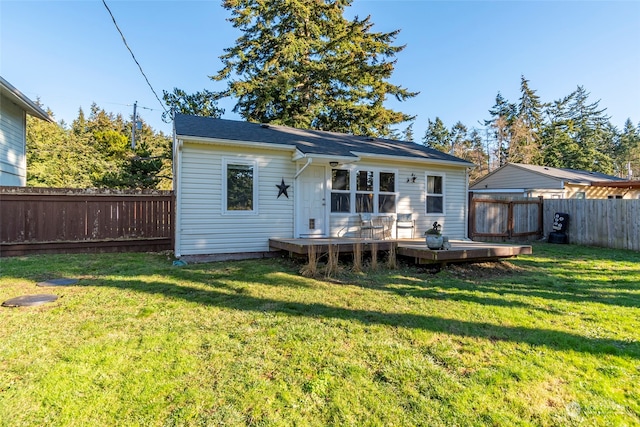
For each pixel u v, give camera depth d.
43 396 2.11
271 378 2.37
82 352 2.69
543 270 6.50
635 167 43.28
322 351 2.79
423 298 4.39
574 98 40.75
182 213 6.79
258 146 7.32
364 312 3.80
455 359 2.69
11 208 7.40
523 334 3.21
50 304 3.90
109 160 20.97
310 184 8.15
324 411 2.03
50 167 17.70
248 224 7.43
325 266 6.14
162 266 6.25
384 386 2.29
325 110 19.80
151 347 2.81
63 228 7.84
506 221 11.75
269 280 5.28
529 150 29.42
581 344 2.98
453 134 43.22
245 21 18.05
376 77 19.56
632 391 2.27
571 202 11.13
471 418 1.98
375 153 8.63
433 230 6.34
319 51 18.95
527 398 2.18
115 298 4.18
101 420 1.91
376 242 6.76
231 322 3.44
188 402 2.08
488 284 5.25
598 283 5.39
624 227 9.66
